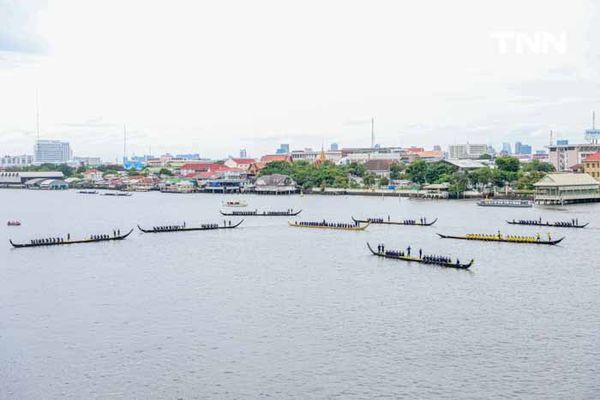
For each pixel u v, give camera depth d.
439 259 154.88
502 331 102.44
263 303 120.75
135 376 86.75
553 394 80.19
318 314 113.06
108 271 153.12
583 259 161.25
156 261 166.62
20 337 102.12
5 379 86.12
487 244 189.38
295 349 95.69
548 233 195.00
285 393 81.38
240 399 80.00
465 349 94.81
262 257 171.50
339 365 89.69
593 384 82.62
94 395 81.38
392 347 96.06
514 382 83.56
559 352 93.19
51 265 161.50
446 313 112.69
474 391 81.25
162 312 115.25
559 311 113.00
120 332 104.06
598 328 103.38
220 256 173.88
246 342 98.88
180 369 88.88
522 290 128.25
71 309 118.06
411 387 82.62
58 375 87.31
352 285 134.75
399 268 152.50
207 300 123.38
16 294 130.12
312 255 173.75
